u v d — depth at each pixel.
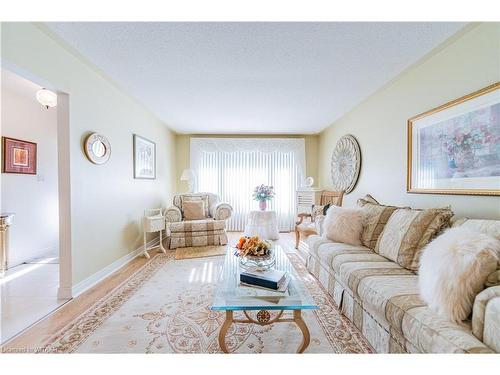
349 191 3.77
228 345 1.54
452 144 1.92
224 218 4.18
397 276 1.62
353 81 2.69
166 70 2.44
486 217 1.69
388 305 1.33
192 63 2.29
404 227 1.90
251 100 3.29
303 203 4.63
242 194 5.43
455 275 1.10
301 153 5.37
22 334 1.65
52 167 3.87
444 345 0.99
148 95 3.14
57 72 2.03
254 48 2.03
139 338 1.61
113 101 2.90
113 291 2.33
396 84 2.64
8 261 3.05
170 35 1.85
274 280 1.49
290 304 1.37
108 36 1.88
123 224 3.15
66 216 2.19
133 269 2.95
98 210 2.62
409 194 2.45
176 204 4.45
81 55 2.20
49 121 3.82
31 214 3.47
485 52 1.67
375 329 1.50
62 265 2.19
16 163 3.25
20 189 3.31
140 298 2.18
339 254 2.12
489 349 0.91
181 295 2.24
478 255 1.09
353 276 1.72
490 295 0.97
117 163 3.00
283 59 2.21
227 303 1.38
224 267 1.94
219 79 2.64
